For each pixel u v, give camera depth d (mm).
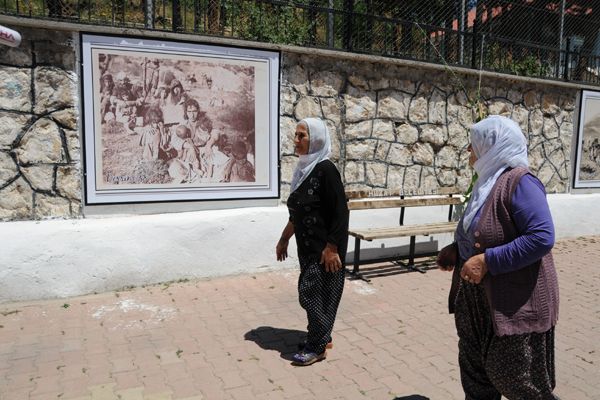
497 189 2158
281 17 5648
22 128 4316
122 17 4918
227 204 5180
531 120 7102
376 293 4922
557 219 7320
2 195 4305
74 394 2930
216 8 5348
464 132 6520
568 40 7523
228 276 5125
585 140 7602
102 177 4602
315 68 5477
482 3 6875
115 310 4215
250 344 3664
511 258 2047
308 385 3102
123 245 4602
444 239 6477
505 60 7031
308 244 3328
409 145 6148
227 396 2947
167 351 3516
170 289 4719
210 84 4938
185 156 4914
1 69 4203
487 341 2258
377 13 6211
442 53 6410
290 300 4586
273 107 5262
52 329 3832
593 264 6184
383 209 6004
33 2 4637
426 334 3939
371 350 3629
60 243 4359
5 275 4215
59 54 4367
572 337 3994
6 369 3213
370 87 5820
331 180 3244
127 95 4609
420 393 3047
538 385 2195
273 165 5344
